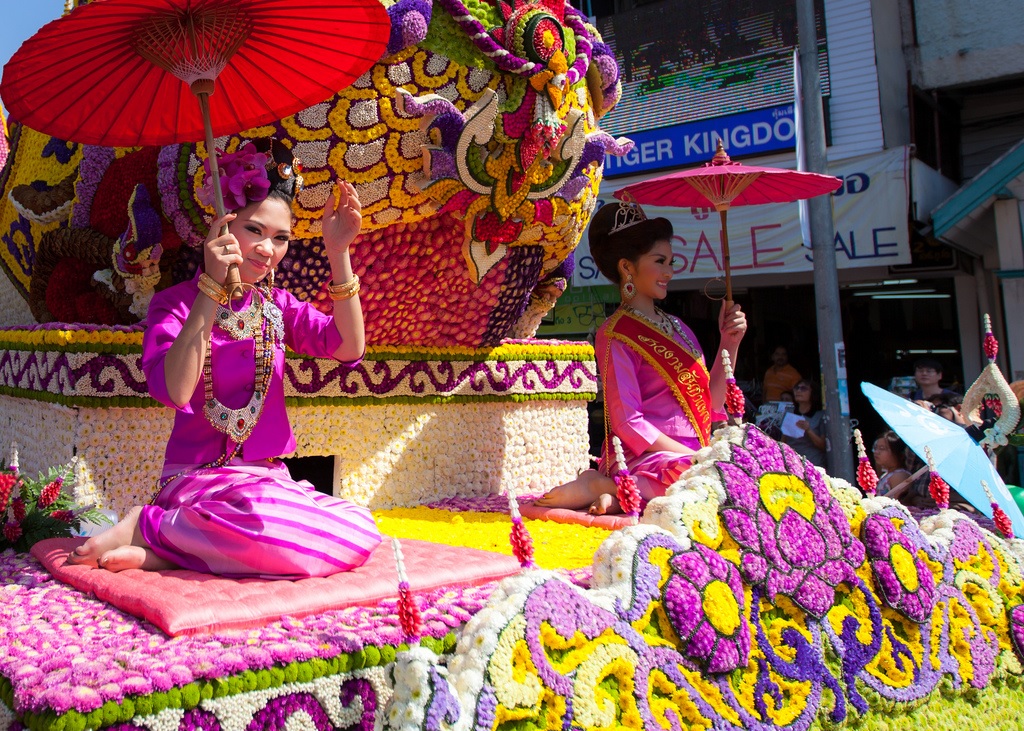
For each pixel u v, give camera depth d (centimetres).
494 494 448
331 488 473
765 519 247
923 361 664
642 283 383
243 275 248
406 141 321
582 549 307
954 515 314
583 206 399
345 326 261
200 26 231
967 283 891
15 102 240
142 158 317
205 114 237
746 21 934
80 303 353
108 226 329
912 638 270
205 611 192
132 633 191
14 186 396
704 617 218
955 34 945
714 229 887
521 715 181
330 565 229
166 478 249
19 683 158
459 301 395
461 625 207
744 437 259
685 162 960
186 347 220
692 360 378
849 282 935
